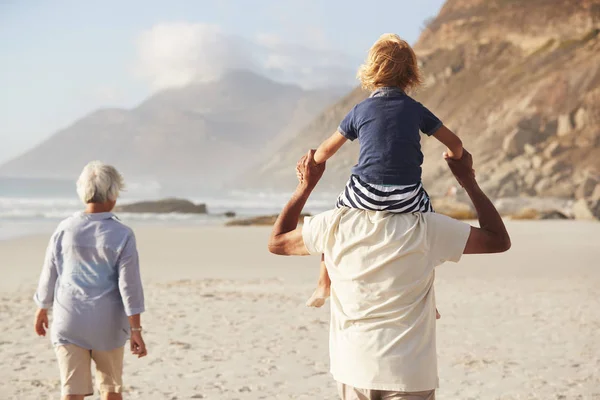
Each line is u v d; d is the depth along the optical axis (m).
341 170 132.88
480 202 2.82
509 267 15.57
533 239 23.94
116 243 3.73
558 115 95.69
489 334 8.02
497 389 5.71
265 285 12.33
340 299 2.78
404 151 2.69
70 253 3.74
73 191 106.94
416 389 2.65
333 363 2.80
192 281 12.85
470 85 141.62
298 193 2.92
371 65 2.82
